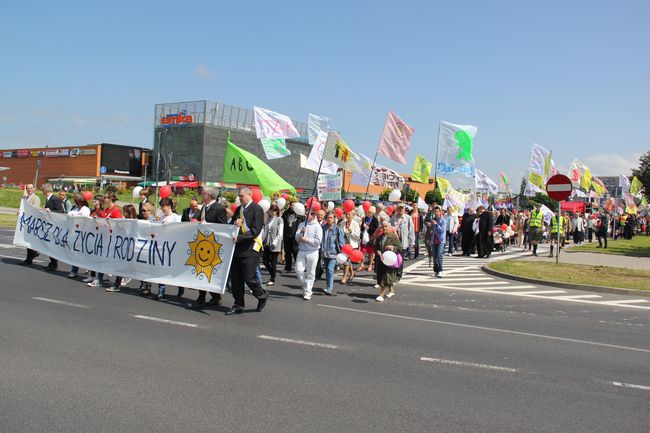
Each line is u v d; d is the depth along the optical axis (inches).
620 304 443.2
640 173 2265.0
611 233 1544.0
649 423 180.4
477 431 166.7
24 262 496.7
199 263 346.0
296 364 229.3
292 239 560.4
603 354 275.4
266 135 621.9
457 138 726.5
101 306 329.1
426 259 783.1
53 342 243.1
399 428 165.5
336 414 174.4
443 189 925.2
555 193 668.7
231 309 331.3
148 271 371.9
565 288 522.6
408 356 252.5
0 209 1524.4
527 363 251.1
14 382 190.5
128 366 214.1
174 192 2249.0
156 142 2797.7
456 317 360.5
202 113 2650.1
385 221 419.5
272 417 169.3
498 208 1268.5
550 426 173.8
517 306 418.6
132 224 385.4
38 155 3548.2
